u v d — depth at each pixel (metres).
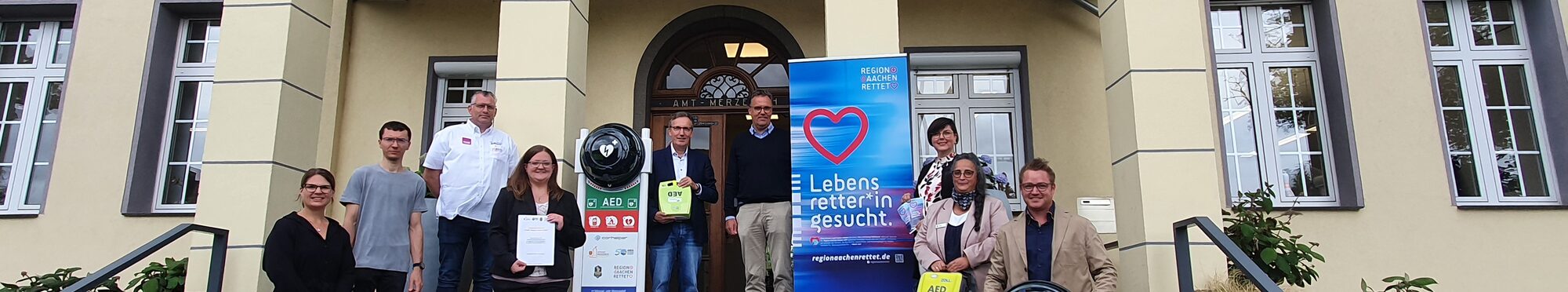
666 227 5.51
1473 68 7.29
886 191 5.35
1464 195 7.04
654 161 5.68
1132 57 5.57
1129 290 5.56
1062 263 4.40
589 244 5.32
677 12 7.69
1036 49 7.57
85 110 7.46
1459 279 6.77
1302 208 6.86
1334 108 7.09
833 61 5.52
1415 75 7.06
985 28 7.61
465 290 6.29
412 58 7.68
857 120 5.43
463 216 5.30
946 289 4.25
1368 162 6.93
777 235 5.59
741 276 7.46
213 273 5.21
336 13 7.55
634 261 5.29
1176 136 5.47
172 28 7.77
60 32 7.91
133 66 7.53
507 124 5.57
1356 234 6.82
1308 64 7.31
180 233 4.90
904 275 5.26
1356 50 7.12
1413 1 7.18
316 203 4.66
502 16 5.72
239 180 5.55
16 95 7.80
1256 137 7.21
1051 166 7.35
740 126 7.73
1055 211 4.52
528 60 5.65
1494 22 7.39
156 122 7.55
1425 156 6.93
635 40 7.67
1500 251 6.81
